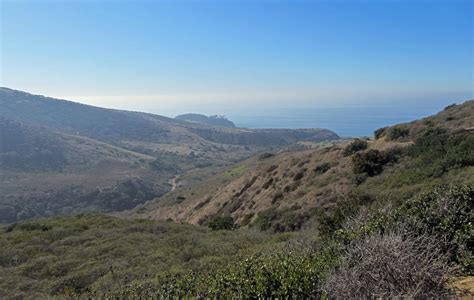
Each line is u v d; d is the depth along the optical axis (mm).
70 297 8672
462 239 4320
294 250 6016
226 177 56281
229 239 14430
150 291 5586
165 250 13047
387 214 5055
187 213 42031
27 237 16609
